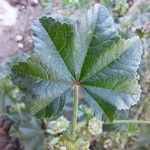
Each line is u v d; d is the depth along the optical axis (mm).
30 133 144
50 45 67
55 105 68
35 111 68
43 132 141
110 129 133
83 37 67
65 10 125
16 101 139
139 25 130
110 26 67
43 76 67
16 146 163
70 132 71
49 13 133
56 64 67
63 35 66
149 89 135
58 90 68
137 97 68
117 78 68
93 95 69
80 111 126
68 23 67
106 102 69
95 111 70
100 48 67
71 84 69
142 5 137
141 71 132
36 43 67
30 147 143
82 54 68
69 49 67
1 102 139
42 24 66
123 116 135
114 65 68
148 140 147
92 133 94
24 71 67
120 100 68
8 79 134
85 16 67
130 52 68
